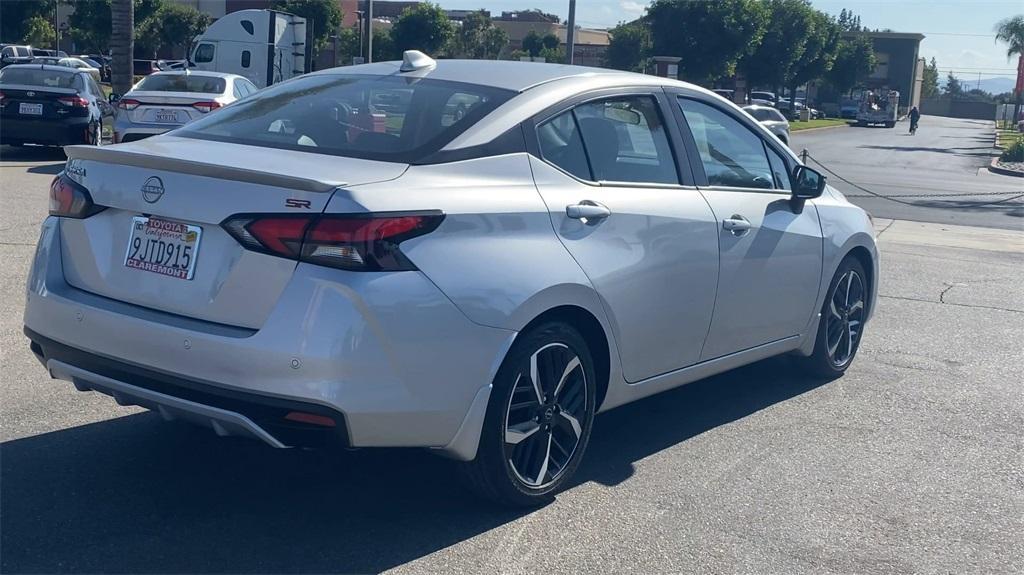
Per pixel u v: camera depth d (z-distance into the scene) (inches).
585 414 176.1
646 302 182.7
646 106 197.0
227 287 145.7
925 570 157.2
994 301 368.2
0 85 642.8
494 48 2313.0
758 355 222.1
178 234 151.7
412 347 144.9
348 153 163.3
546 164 171.8
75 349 157.6
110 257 159.5
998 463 204.8
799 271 226.4
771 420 225.5
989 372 272.4
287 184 143.0
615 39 2086.6
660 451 203.0
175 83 627.8
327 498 172.1
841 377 262.1
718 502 178.9
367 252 141.5
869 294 263.6
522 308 156.9
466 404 152.6
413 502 172.1
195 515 163.0
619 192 180.9
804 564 156.9
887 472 197.3
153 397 149.5
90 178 161.9
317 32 2149.4
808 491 185.8
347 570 147.7
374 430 144.1
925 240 534.0
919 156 1417.3
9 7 2050.9
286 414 140.4
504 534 161.8
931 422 229.0
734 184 212.1
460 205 153.0
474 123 168.6
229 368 142.1
